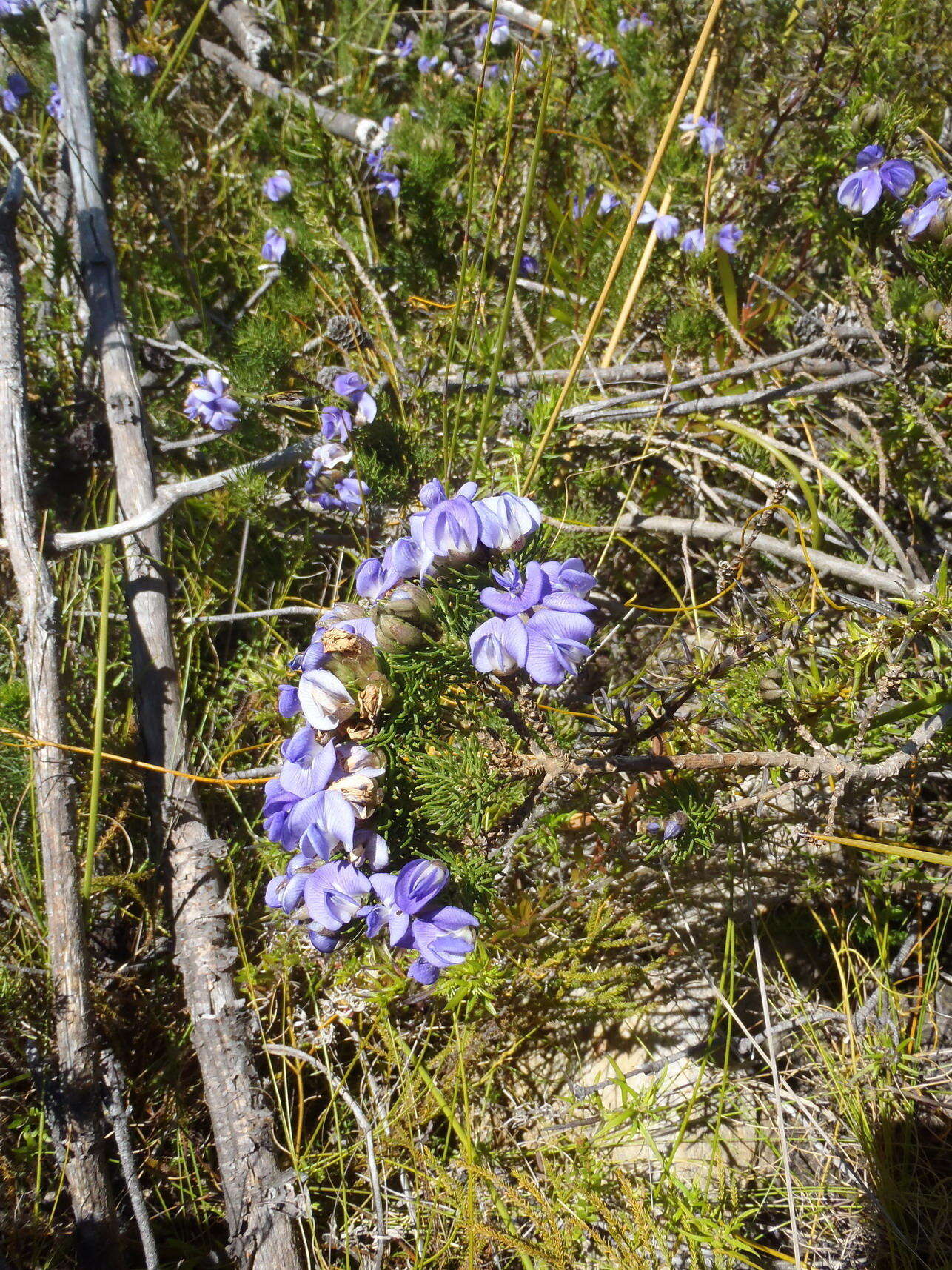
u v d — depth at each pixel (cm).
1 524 35
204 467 41
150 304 44
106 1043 27
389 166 44
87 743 31
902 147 29
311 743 19
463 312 39
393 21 59
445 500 19
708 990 29
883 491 32
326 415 33
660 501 38
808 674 28
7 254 32
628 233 28
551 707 27
